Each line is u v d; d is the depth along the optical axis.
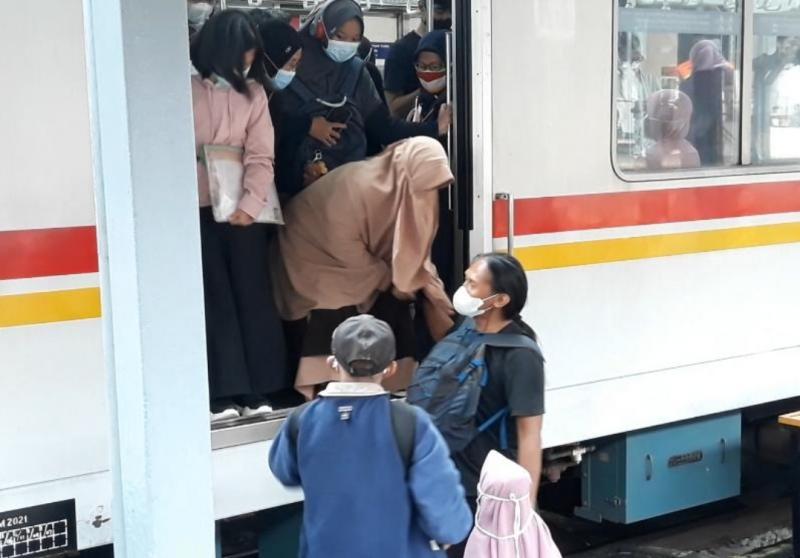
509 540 3.02
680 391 4.72
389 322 3.96
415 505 2.75
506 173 4.16
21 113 3.21
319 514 2.75
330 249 3.83
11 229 3.21
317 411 2.81
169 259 2.61
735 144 4.90
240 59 3.54
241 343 3.72
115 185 2.63
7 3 3.18
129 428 2.70
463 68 4.05
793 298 5.09
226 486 3.58
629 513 4.66
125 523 2.77
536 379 3.27
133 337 2.63
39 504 3.28
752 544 5.16
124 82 2.52
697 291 4.75
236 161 3.61
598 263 4.43
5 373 3.21
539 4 4.20
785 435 5.57
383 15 5.36
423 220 3.71
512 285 3.31
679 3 4.65
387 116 4.32
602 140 4.42
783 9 5.00
